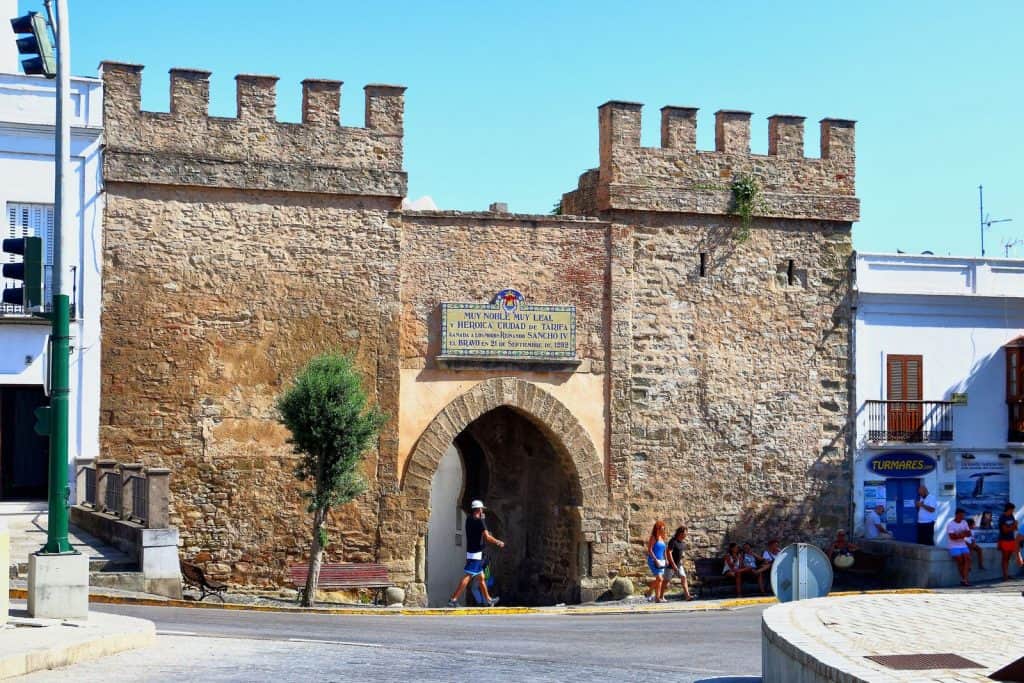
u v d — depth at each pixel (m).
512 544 32.06
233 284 27.06
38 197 25.92
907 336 32.28
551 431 29.12
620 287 29.69
